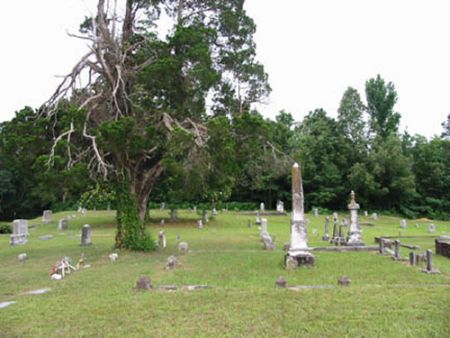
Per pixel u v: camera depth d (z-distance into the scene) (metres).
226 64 27.58
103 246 26.55
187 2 27.89
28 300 12.43
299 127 75.56
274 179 69.81
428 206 69.44
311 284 14.13
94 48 24.00
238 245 26.78
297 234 18.25
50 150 22.94
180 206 61.97
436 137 76.69
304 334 9.06
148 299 11.98
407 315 10.26
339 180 69.69
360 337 8.88
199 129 23.38
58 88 24.02
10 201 69.62
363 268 17.61
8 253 24.25
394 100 78.88
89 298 12.41
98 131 22.19
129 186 24.78
